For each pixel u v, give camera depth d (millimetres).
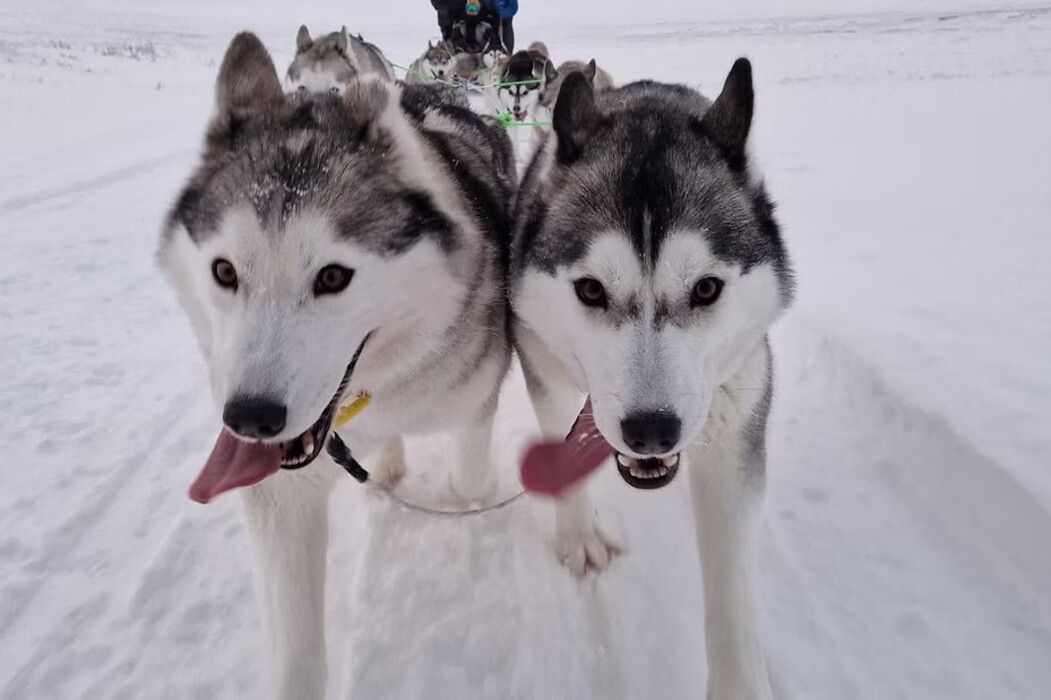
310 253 426
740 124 514
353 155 472
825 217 1326
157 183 1865
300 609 471
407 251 474
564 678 523
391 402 536
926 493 665
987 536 605
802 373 873
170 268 505
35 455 768
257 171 454
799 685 511
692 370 447
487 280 566
